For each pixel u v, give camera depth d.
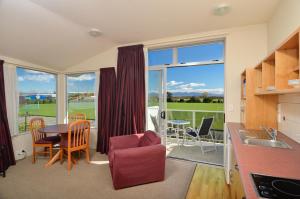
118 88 3.78
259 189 0.88
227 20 2.68
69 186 2.49
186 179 2.69
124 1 2.22
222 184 2.54
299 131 1.72
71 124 3.03
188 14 2.53
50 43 3.26
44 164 3.30
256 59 2.80
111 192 2.34
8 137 3.19
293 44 1.24
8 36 2.78
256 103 2.35
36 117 3.97
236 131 2.24
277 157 1.33
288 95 1.97
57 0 2.20
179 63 3.58
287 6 1.94
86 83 4.48
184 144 4.68
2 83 3.12
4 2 2.15
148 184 2.54
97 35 3.27
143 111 3.65
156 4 2.29
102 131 4.01
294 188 0.88
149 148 2.52
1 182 2.61
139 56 3.62
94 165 3.26
